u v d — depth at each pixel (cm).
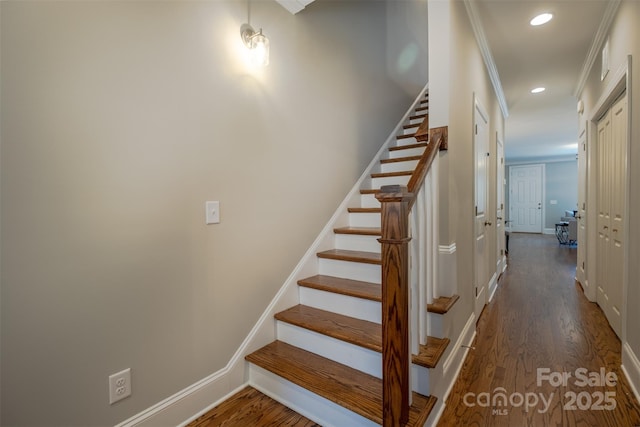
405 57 384
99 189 126
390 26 352
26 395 110
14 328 107
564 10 242
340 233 257
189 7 157
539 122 569
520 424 155
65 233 117
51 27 113
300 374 167
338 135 268
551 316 295
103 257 128
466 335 230
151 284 143
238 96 182
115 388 132
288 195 217
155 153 144
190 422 157
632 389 180
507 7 241
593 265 330
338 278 230
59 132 115
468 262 246
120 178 132
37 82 110
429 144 186
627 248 194
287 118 216
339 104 270
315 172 242
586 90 354
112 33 129
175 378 153
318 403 157
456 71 211
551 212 1027
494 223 392
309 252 234
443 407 168
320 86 248
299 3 202
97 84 125
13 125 105
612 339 245
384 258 126
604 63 265
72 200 119
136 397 139
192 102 158
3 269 105
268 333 201
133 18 135
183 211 155
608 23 248
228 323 178
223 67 173
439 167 194
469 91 251
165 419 149
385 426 128
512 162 1084
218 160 171
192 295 160
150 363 143
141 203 139
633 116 191
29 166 109
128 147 134
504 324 280
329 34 259
